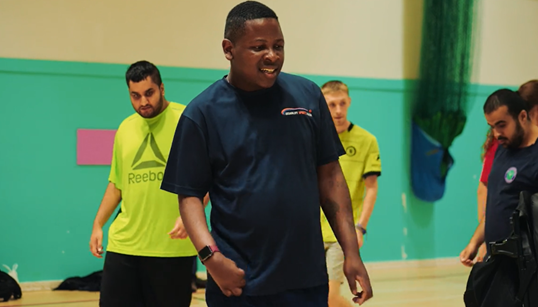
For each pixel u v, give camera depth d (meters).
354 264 3.90
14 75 13.36
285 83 4.00
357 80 16.11
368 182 8.62
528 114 5.64
